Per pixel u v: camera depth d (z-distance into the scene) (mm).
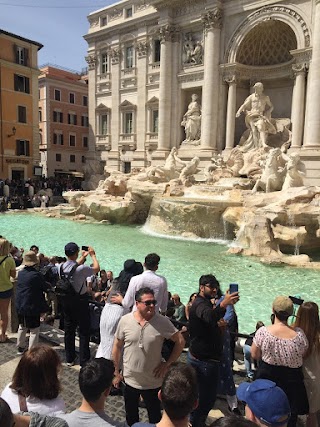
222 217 22781
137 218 30172
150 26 42688
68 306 6688
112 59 47031
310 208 19500
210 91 36031
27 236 23469
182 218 23938
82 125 67500
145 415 5613
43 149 62469
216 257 18375
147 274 5930
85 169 50656
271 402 2941
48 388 3600
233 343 7035
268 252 18297
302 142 32250
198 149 37438
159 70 42469
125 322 4801
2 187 38062
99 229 26922
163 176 32625
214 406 5863
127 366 4758
